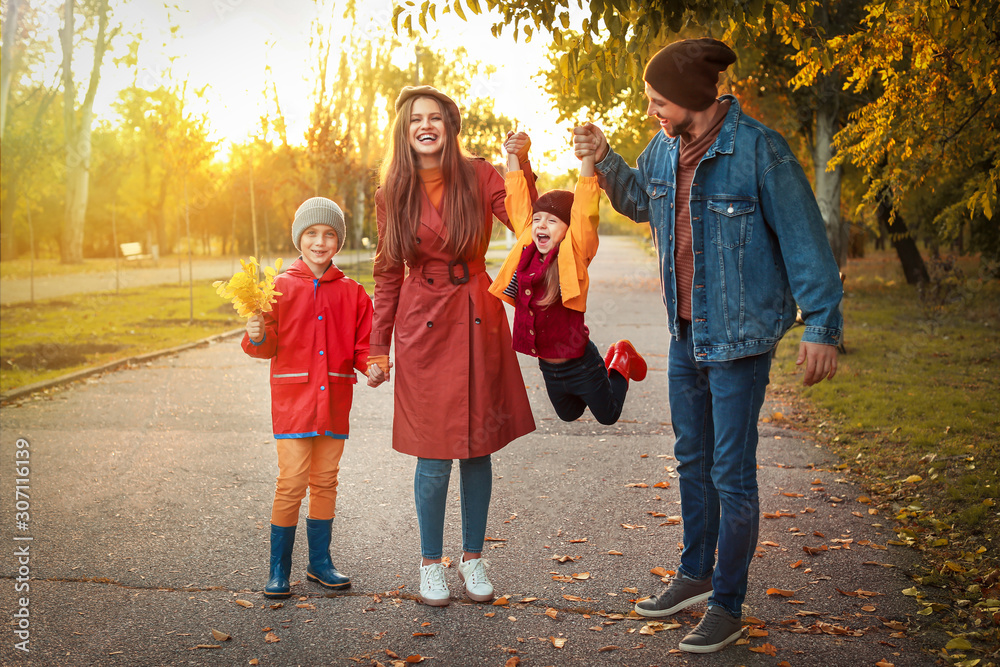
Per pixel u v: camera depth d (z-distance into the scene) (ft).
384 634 9.17
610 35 10.71
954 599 9.95
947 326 38.81
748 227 8.56
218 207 123.24
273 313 10.22
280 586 10.15
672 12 9.99
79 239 88.38
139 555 11.55
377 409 22.25
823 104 30.04
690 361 9.40
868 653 8.64
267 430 19.54
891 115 19.93
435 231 9.71
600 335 37.17
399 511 13.64
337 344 10.55
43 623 9.35
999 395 22.66
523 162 10.18
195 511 13.53
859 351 31.65
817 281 8.27
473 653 8.73
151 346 33.78
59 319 43.83
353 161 52.34
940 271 47.91
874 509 13.50
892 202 23.18
